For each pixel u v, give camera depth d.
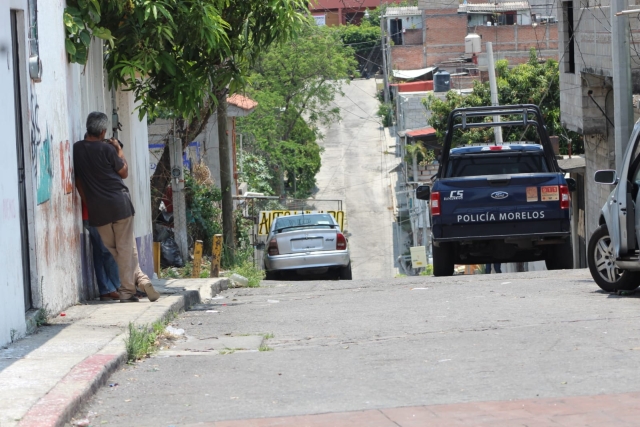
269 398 8.60
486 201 20.23
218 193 33.75
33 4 12.34
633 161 14.48
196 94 17.97
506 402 8.07
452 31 85.44
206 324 13.95
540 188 20.16
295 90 67.62
